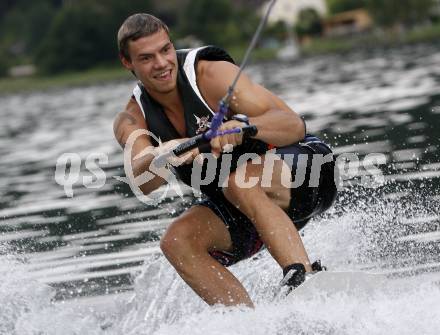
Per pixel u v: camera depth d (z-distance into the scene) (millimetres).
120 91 91500
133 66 10688
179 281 12133
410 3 150875
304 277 9977
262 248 11492
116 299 12492
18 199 22000
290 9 175000
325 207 11625
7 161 32031
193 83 10648
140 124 11039
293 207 11031
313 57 124562
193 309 11594
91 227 17281
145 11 184625
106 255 14984
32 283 12320
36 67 179250
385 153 21078
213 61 10758
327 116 32156
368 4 158375
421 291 9859
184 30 174250
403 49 102938
